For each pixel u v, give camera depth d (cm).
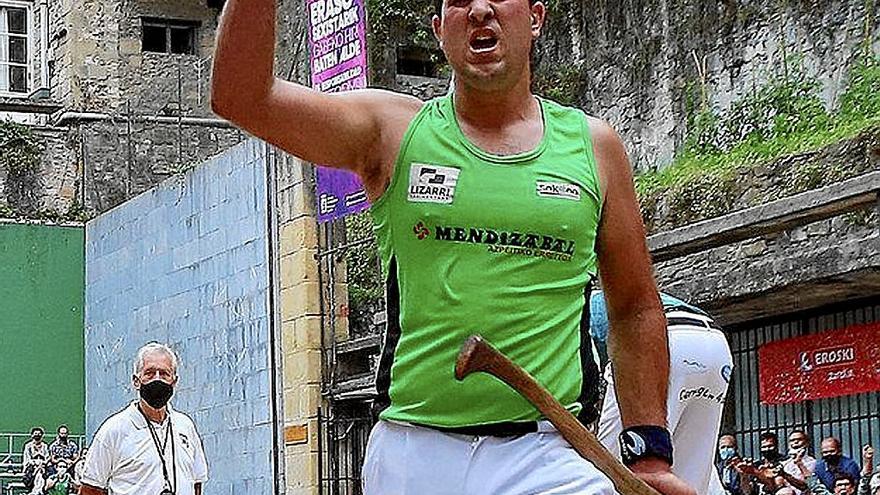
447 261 543
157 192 2980
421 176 545
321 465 2392
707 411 891
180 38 4269
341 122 545
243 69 520
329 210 2369
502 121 552
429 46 2973
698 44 2088
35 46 4347
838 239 1698
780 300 1838
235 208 2650
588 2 2292
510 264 543
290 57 2553
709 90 2066
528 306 544
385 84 2942
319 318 2422
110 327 3225
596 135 569
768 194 1892
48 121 4188
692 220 1997
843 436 1884
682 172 2053
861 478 1747
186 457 1441
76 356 3384
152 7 4209
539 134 555
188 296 2836
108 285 3238
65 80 4138
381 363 568
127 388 3131
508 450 547
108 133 3944
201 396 2773
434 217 542
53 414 3362
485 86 541
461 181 542
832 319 1892
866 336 1828
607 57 2255
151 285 3008
